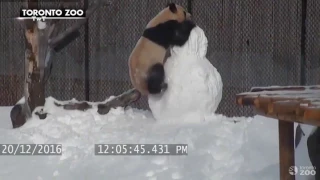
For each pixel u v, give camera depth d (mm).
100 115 11070
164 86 10625
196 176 7109
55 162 8117
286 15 13055
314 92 6070
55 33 11047
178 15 10758
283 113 5141
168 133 9602
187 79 10641
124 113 11438
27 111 10891
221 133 9484
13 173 7598
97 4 11664
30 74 10852
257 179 6906
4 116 12844
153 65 10516
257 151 8188
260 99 5488
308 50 12984
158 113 10820
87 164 7879
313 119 4672
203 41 10969
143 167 7586
